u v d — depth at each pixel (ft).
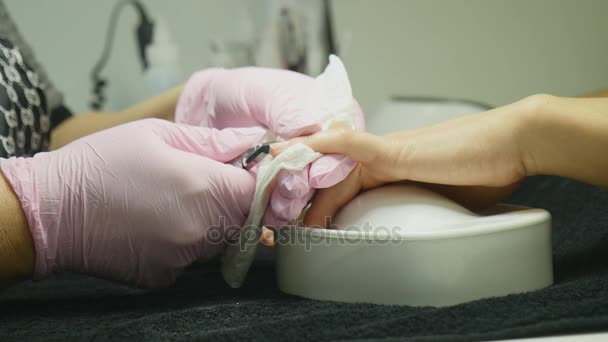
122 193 2.17
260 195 2.15
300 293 2.21
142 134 2.25
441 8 5.15
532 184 3.41
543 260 2.10
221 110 2.63
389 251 1.97
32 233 2.16
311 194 2.25
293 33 4.86
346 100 2.26
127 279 2.36
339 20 5.26
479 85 5.16
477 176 2.21
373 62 5.31
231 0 5.38
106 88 5.46
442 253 1.94
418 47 5.25
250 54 5.19
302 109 2.28
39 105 2.88
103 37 5.43
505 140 2.16
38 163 2.23
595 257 2.43
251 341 1.72
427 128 2.36
